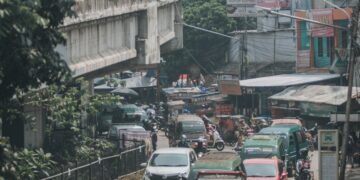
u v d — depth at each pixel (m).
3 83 15.27
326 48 70.88
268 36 84.38
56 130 40.16
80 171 36.16
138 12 47.34
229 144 64.56
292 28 85.00
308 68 72.06
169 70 97.69
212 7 94.62
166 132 70.75
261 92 73.69
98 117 67.06
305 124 64.12
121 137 53.38
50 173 31.44
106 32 41.41
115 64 46.12
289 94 65.94
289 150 48.72
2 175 15.14
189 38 94.81
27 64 14.73
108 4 39.72
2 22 13.88
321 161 38.25
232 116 66.81
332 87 63.06
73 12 15.77
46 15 15.29
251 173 38.44
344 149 40.31
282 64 83.44
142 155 48.38
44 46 15.07
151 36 48.34
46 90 33.50
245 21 84.69
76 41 36.53
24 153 18.17
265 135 47.81
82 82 36.09
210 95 80.62
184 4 98.19
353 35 39.84
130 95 88.94
